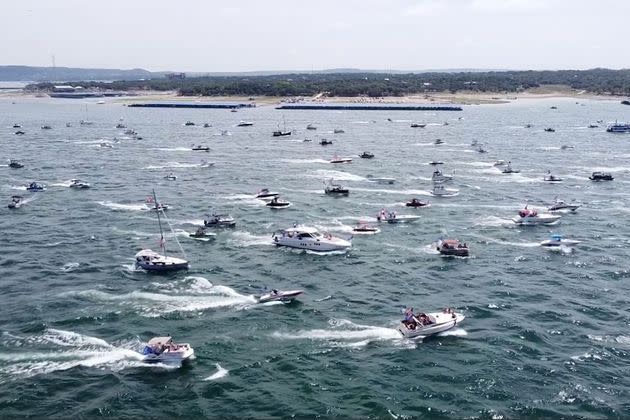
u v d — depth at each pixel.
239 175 152.88
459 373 52.75
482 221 105.31
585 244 91.31
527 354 56.28
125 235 95.38
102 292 70.56
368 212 112.31
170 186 137.75
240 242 92.25
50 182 141.62
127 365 53.94
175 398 48.84
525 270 79.56
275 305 67.50
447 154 191.75
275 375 52.28
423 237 95.50
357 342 58.62
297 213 111.19
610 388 50.44
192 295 70.00
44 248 88.06
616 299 69.62
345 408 47.47
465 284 74.56
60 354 55.75
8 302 67.50
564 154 190.00
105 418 46.25
